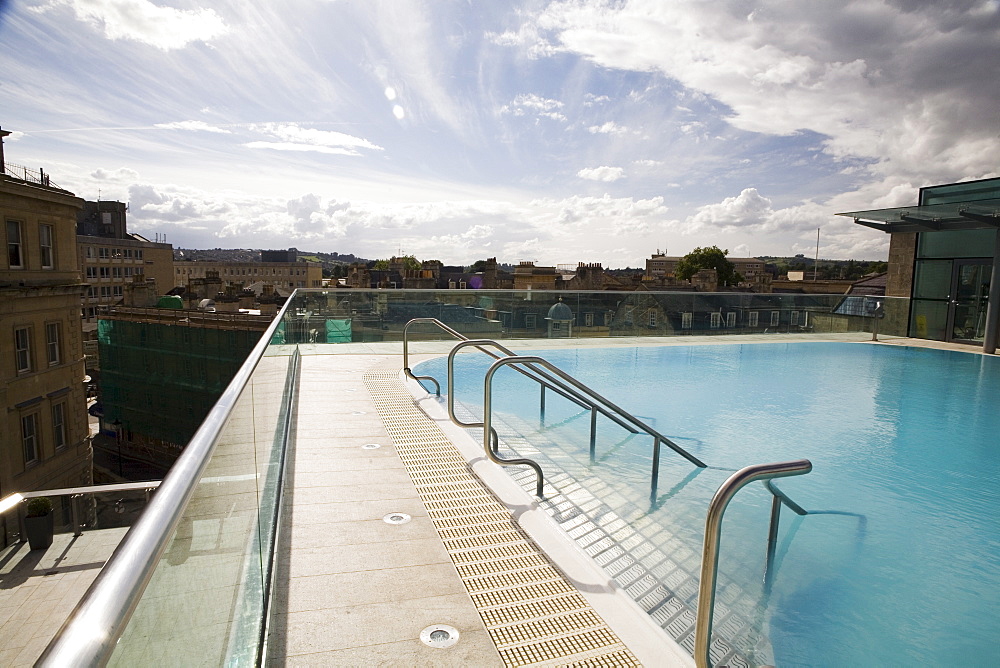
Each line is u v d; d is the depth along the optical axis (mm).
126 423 46688
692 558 3238
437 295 10320
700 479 4734
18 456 20984
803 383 8805
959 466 5312
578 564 2699
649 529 3557
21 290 20969
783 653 2594
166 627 843
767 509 4203
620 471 4723
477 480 3754
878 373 9641
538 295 11250
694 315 12672
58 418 23672
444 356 9594
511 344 11062
